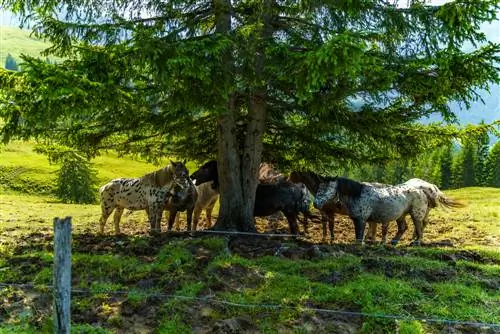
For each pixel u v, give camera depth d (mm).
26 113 8289
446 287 7539
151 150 13016
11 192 43125
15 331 6195
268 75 9500
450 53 8688
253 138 11359
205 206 13859
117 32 9211
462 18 8484
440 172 73938
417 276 8047
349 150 12398
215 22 10828
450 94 9070
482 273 8469
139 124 11180
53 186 45531
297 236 11820
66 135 11375
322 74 7891
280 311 6879
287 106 11023
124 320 6695
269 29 10531
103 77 8578
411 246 11336
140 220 15984
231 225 11258
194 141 12945
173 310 6867
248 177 11422
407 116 10484
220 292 7434
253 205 11570
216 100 9000
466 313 6812
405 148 11695
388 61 9375
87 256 8609
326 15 10078
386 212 11367
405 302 7066
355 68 7633
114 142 12445
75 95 7734
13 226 14094
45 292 7305
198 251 9078
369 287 7367
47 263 8438
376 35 8758
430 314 6793
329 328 6574
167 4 10070
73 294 7312
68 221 5117
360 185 11344
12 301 7109
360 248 9953
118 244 9836
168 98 9211
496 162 71375
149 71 8539
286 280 7766
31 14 9461
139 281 7711
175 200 12023
